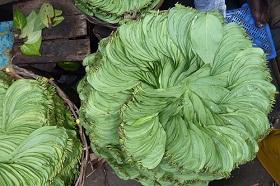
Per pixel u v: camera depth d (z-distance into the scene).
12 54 1.85
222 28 1.28
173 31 1.29
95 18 1.72
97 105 1.36
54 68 1.96
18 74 1.64
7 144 1.38
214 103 1.31
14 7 1.86
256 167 2.32
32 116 1.42
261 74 1.30
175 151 1.25
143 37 1.31
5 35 1.98
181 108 1.30
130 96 1.32
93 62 1.45
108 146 1.40
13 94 1.44
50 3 1.84
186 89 1.30
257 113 1.29
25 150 1.36
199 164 1.24
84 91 1.47
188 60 1.33
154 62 1.35
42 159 1.36
